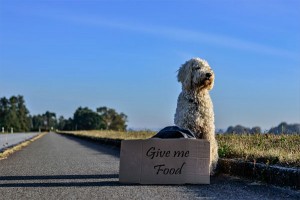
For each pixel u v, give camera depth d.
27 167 5.23
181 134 4.06
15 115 66.75
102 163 5.57
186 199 3.47
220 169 4.54
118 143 8.94
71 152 7.80
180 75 4.39
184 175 3.98
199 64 4.27
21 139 16.53
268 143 5.36
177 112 4.30
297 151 4.52
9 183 4.11
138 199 3.48
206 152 3.99
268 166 4.02
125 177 4.04
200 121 4.19
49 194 3.67
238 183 4.02
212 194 3.61
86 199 3.50
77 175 4.54
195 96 4.24
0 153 6.98
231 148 4.85
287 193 3.63
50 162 5.77
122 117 64.38
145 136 9.95
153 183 3.99
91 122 65.06
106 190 3.78
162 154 4.00
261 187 3.85
